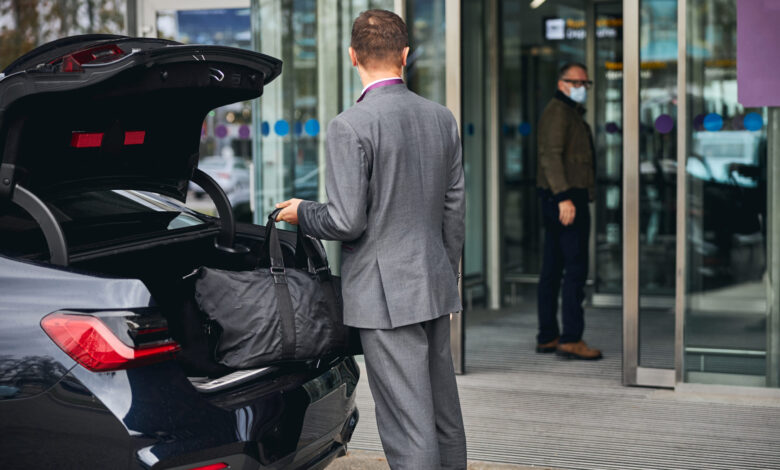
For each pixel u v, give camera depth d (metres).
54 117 2.58
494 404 4.75
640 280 5.04
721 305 4.90
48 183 2.76
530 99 7.93
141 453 2.25
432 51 5.73
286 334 2.66
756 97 4.76
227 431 2.40
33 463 2.32
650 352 5.62
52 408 2.30
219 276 2.70
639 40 4.91
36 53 2.66
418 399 2.74
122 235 3.04
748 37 4.74
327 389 2.80
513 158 8.02
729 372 4.92
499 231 7.56
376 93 2.76
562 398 4.86
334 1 5.64
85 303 2.35
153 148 3.02
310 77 5.73
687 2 4.80
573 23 7.73
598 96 7.59
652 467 3.79
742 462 3.85
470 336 6.50
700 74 4.82
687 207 4.89
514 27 7.91
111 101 2.61
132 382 2.30
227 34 6.21
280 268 2.78
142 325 2.33
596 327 6.81
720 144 4.84
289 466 2.58
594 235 7.61
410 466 2.71
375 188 2.69
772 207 4.80
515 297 8.01
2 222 2.74
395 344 2.72
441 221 2.85
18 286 2.41
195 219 3.41
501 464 3.83
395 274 2.70
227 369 2.68
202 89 2.79
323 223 2.70
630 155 4.97
